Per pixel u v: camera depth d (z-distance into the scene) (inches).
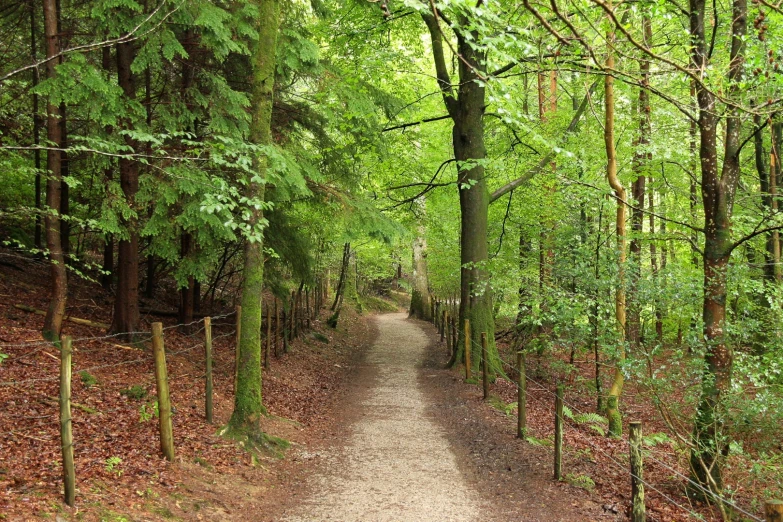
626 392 482.3
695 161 387.5
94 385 301.6
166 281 657.0
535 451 288.2
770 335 276.1
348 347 746.2
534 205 523.5
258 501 218.7
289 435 314.7
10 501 158.4
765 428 233.6
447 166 665.6
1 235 482.9
